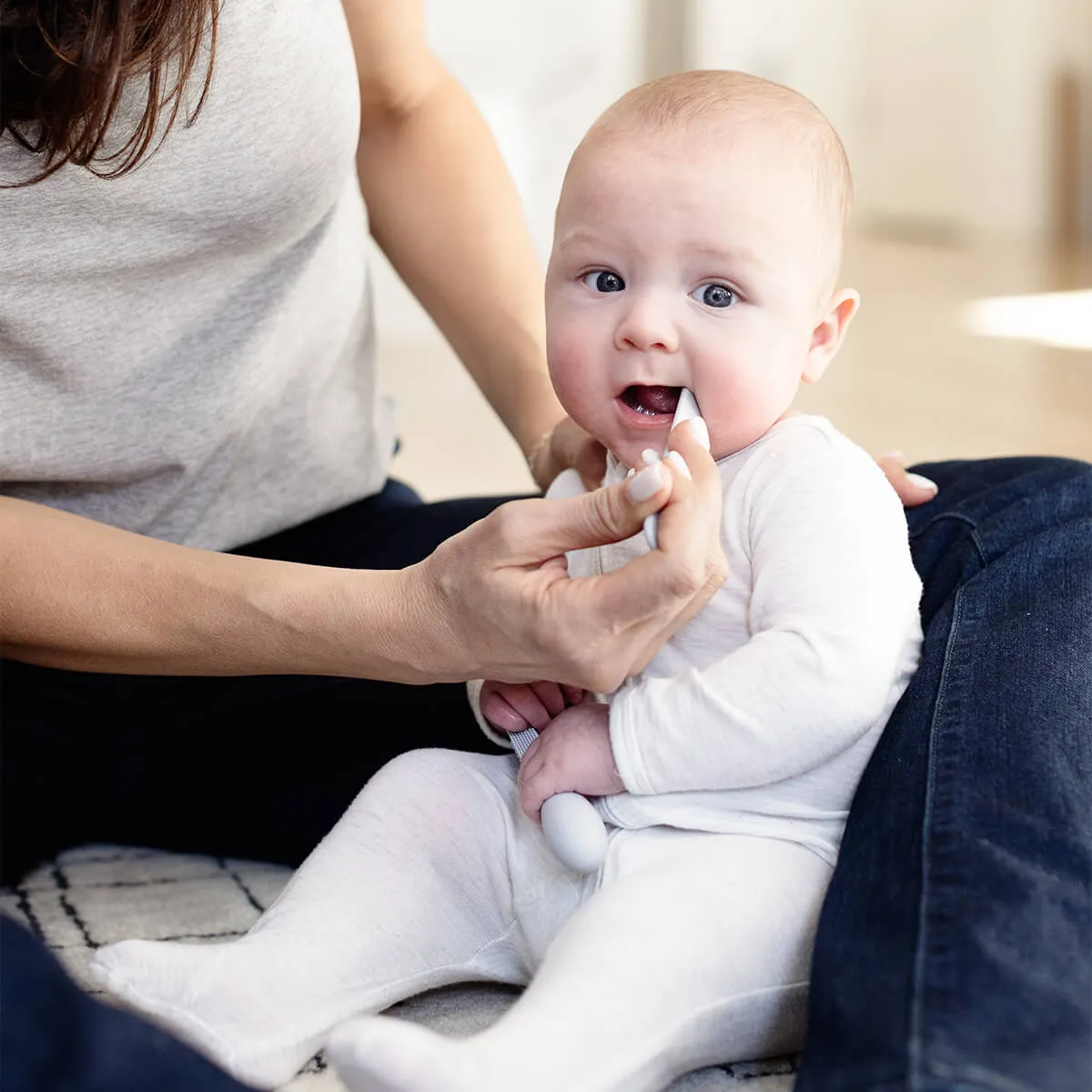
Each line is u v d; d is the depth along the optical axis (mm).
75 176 876
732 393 836
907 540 916
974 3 6297
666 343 836
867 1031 626
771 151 847
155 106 821
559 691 872
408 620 777
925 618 926
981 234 6488
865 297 4723
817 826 798
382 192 1277
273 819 1091
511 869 837
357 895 805
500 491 2402
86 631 853
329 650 806
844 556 802
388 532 1195
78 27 767
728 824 791
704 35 5812
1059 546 897
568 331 870
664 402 875
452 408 3197
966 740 756
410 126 1281
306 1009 757
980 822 702
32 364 956
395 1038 620
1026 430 2760
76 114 792
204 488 1100
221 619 822
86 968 905
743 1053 750
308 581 812
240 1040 725
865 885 711
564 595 722
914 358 3652
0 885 1066
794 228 846
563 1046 660
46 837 1106
